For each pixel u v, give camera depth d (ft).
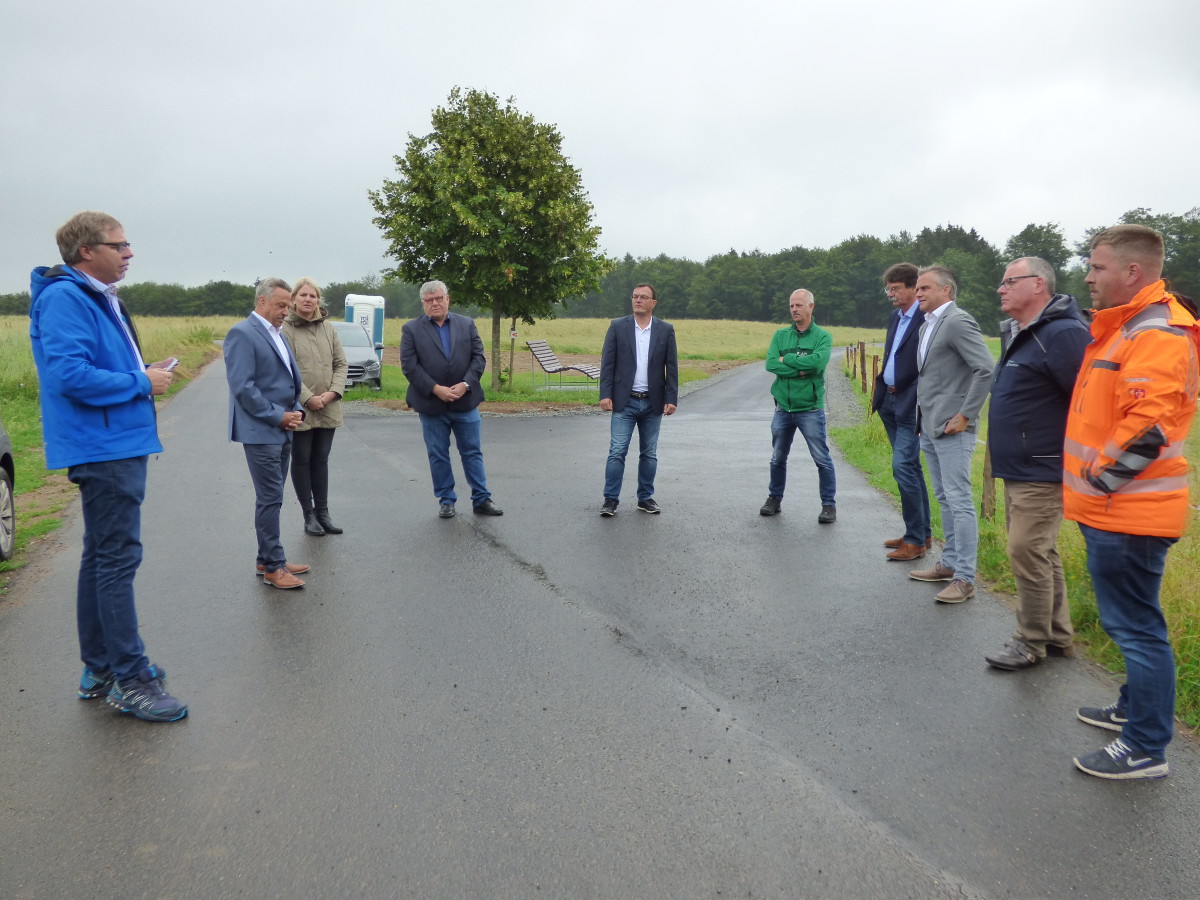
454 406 24.00
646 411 24.68
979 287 380.37
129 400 11.75
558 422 49.19
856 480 31.27
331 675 13.50
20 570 19.10
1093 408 10.84
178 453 35.50
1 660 13.99
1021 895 8.32
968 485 17.44
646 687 13.14
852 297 462.19
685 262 535.19
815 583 18.61
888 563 20.22
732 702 12.64
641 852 8.92
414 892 8.25
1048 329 13.42
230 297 456.45
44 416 11.55
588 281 62.90
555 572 19.22
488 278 59.62
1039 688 13.21
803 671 13.82
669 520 24.53
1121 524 10.38
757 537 22.62
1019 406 13.70
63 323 11.15
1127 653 10.55
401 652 14.47
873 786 10.30
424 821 9.46
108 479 11.61
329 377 22.34
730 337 207.72
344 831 9.27
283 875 8.51
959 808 9.83
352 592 17.69
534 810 9.70
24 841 9.06
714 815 9.62
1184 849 9.06
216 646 14.69
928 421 17.84
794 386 23.91
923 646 14.96
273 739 11.39
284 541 21.84
